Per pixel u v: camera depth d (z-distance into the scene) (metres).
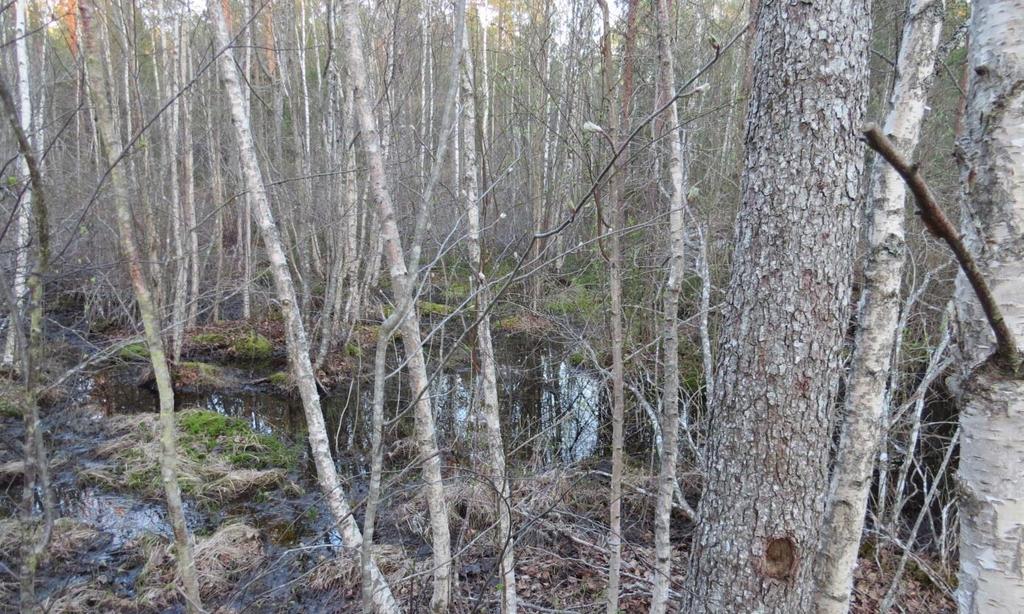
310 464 7.80
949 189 6.25
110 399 9.79
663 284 5.70
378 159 2.88
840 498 2.43
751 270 2.41
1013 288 1.36
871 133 0.93
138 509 6.40
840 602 2.44
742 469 2.47
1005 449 1.36
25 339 2.11
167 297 11.14
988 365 1.37
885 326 2.40
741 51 7.23
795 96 2.24
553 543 5.43
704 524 2.66
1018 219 1.35
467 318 7.40
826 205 2.26
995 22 1.36
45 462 2.17
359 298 12.16
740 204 2.50
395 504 6.17
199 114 12.79
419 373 3.12
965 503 1.45
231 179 12.32
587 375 7.85
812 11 2.19
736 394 2.48
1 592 4.71
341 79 9.84
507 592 3.46
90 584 5.03
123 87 12.02
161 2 11.26
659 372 6.89
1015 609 1.36
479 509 5.46
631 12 2.70
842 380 6.20
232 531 5.81
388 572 4.97
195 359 11.62
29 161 1.86
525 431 6.58
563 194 6.84
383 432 2.37
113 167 2.20
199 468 7.25
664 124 2.94
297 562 5.46
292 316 3.48
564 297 6.74
